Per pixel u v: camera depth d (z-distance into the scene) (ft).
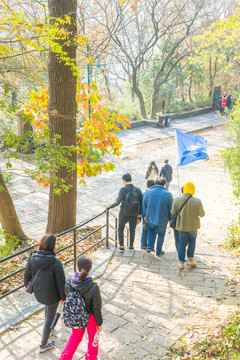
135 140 79.77
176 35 116.88
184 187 21.59
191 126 93.40
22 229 34.60
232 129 36.45
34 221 39.96
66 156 27.17
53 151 22.56
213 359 12.64
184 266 22.98
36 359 13.39
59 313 14.40
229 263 23.57
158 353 13.62
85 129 29.48
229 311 16.28
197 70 113.50
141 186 50.62
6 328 15.38
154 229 24.75
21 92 35.68
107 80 115.75
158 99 116.67
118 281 20.49
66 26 25.26
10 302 17.60
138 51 112.68
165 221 24.00
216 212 37.37
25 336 14.90
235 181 31.68
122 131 90.07
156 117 104.53
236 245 27.20
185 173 53.78
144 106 107.45
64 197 28.60
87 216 39.88
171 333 15.01
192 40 109.60
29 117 21.84
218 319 15.65
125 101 117.39
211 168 55.62
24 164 62.95
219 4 113.09
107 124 29.09
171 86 118.11
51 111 25.39
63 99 26.30
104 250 25.21
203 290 19.29
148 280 20.70
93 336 12.25
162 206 23.82
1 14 22.90
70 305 11.60
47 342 13.99
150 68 121.08
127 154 68.69
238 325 13.62
